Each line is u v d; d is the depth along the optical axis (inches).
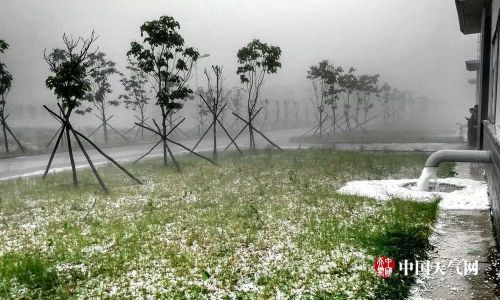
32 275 225.9
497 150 282.7
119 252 266.2
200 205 405.7
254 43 981.8
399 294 192.5
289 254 251.1
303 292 196.5
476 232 285.0
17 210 409.4
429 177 441.7
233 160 798.5
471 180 480.4
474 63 994.7
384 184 485.1
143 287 208.5
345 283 205.2
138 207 407.8
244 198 434.3
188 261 243.8
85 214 383.2
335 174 577.6
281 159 779.4
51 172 706.2
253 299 190.7
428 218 318.3
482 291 194.5
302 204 393.4
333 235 283.0
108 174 652.1
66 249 275.1
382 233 278.8
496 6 407.5
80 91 545.6
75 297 200.5
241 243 277.9
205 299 192.9
